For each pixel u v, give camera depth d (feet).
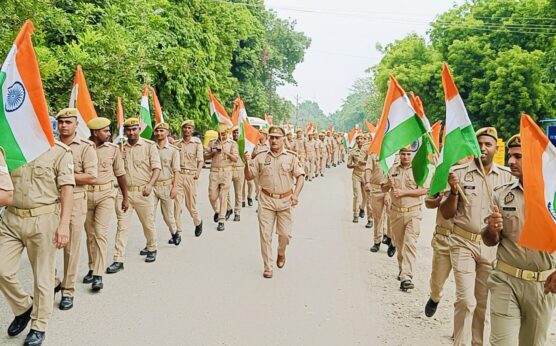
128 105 44.83
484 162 16.42
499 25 99.04
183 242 31.78
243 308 20.31
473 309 15.85
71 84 41.68
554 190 12.30
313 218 42.06
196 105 77.30
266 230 24.70
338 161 122.52
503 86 90.02
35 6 33.99
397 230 24.49
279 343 17.17
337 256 29.50
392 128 20.76
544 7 92.99
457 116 15.93
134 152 25.62
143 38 54.24
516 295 13.08
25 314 16.79
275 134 24.66
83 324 18.13
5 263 15.88
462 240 16.33
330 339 17.70
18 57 15.19
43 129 15.33
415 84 105.50
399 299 22.27
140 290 22.07
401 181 24.03
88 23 48.37
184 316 19.21
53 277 16.63
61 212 16.19
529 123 12.48
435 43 111.65
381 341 17.69
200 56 75.92
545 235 12.19
